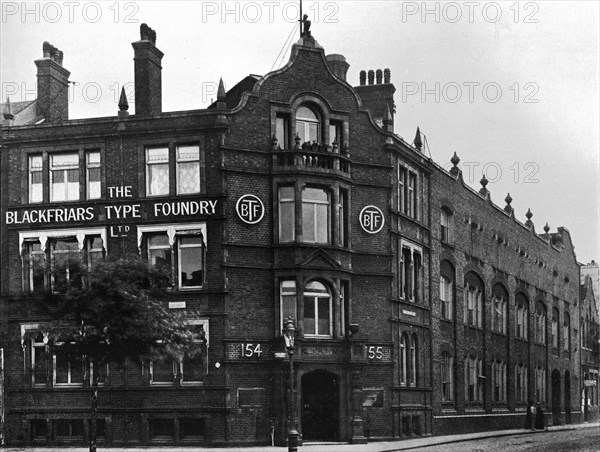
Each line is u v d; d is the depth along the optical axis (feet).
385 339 132.57
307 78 129.80
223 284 122.11
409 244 143.23
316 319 125.59
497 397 187.93
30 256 110.42
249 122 125.90
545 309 230.27
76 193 128.26
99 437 122.93
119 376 123.54
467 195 174.81
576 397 259.19
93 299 97.86
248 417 121.19
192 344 106.63
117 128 126.72
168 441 120.98
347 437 124.36
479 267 179.93
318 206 127.75
